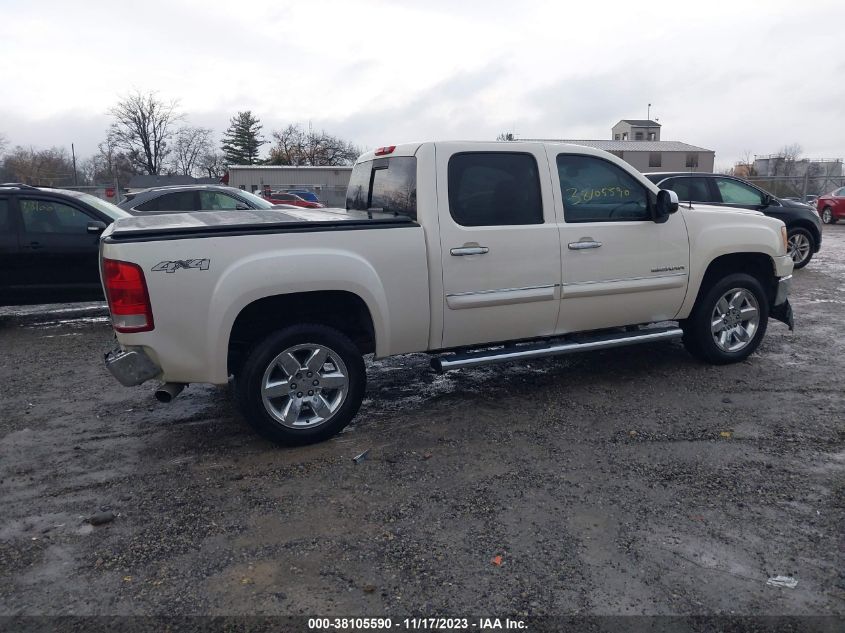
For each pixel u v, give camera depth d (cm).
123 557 321
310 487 389
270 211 525
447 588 293
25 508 372
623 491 377
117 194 3438
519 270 490
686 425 470
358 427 480
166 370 407
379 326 450
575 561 311
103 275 423
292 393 438
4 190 820
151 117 7375
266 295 414
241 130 8288
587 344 526
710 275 593
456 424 482
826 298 948
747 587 292
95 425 495
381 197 521
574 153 517
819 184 3484
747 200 1133
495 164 486
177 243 399
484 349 515
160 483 398
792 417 482
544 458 421
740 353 606
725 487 379
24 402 548
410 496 375
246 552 323
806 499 365
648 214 545
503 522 346
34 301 832
